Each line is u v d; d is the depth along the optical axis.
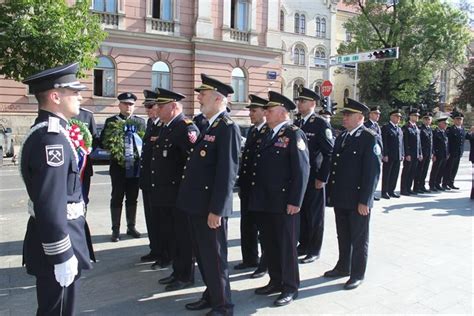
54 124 2.57
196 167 3.88
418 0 30.28
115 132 6.02
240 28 24.08
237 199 9.51
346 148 4.91
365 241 4.74
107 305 4.13
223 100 3.98
